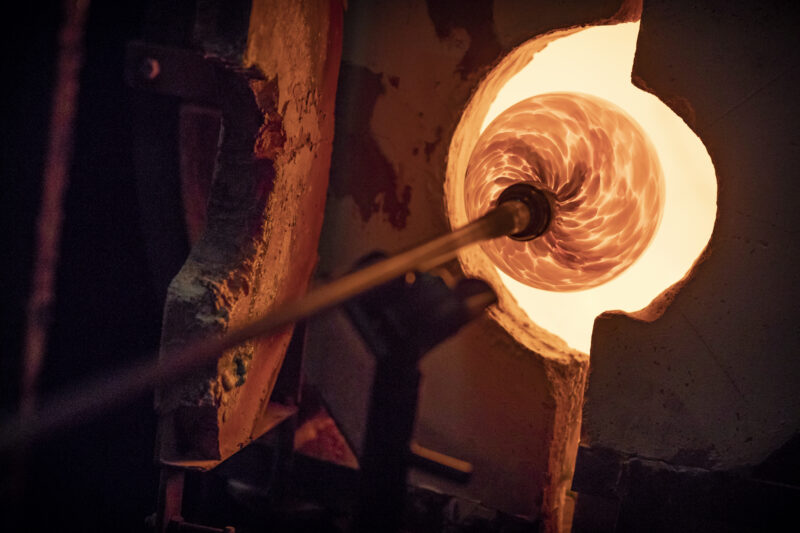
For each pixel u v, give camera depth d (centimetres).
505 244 347
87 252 270
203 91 281
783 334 247
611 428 272
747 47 243
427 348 133
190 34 279
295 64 260
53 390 260
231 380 260
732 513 255
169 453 266
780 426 249
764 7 240
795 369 246
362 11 302
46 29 221
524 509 305
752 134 246
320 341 328
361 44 305
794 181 241
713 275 256
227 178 261
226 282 256
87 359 276
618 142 348
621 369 270
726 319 255
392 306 132
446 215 306
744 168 248
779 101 241
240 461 340
